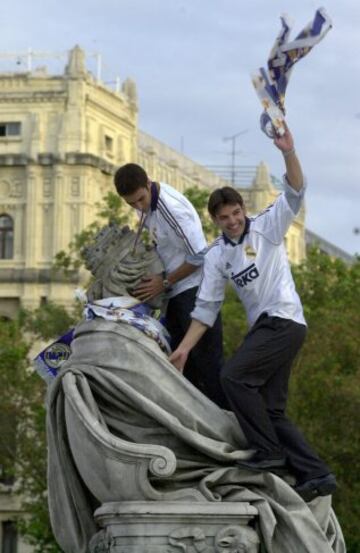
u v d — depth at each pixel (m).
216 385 11.23
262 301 10.76
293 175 10.59
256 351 10.65
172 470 10.23
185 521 10.20
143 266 10.91
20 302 73.50
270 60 10.55
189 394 10.57
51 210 74.19
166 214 11.10
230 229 10.71
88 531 10.61
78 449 10.36
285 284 10.77
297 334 10.76
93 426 10.26
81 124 74.38
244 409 10.59
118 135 77.50
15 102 74.69
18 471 43.53
